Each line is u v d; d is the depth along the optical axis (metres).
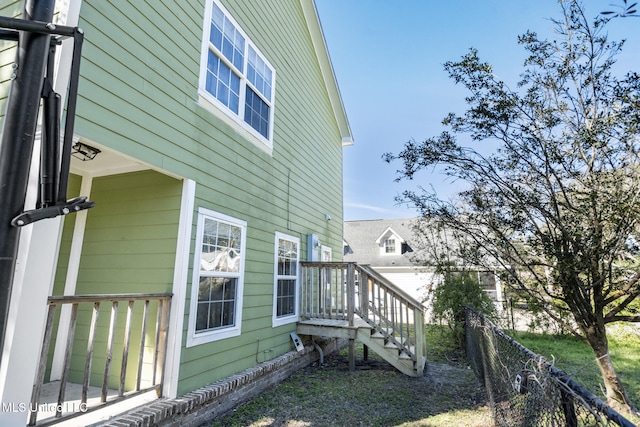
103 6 2.96
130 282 3.80
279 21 6.76
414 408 4.25
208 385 3.89
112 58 3.01
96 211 4.14
